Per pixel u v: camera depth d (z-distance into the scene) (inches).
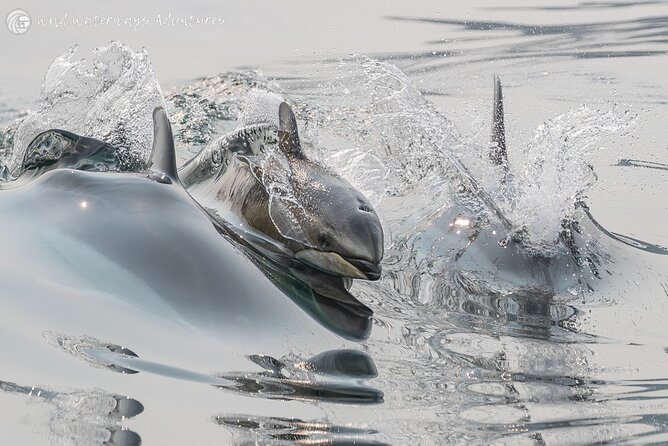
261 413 669.9
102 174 1013.2
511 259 1093.8
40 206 964.6
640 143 1681.8
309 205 993.5
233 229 1025.5
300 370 766.5
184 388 694.5
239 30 2434.8
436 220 1187.3
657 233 1293.1
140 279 850.8
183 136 1624.0
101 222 919.0
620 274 1103.0
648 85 2018.9
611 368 835.4
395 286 1026.1
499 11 2751.0
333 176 1039.6
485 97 1957.4
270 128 1131.3
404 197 1272.1
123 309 807.7
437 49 2347.4
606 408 735.1
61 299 806.5
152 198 964.0
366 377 770.8
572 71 2137.1
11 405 631.2
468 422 689.6
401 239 1152.2
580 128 1369.3
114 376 696.4
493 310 981.2
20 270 842.8
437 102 1924.2
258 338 812.6
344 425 663.8
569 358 857.5
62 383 673.6
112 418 629.6
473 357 843.4
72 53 2154.3
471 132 1716.3
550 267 1087.6
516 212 1177.4
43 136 1168.8
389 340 868.0
